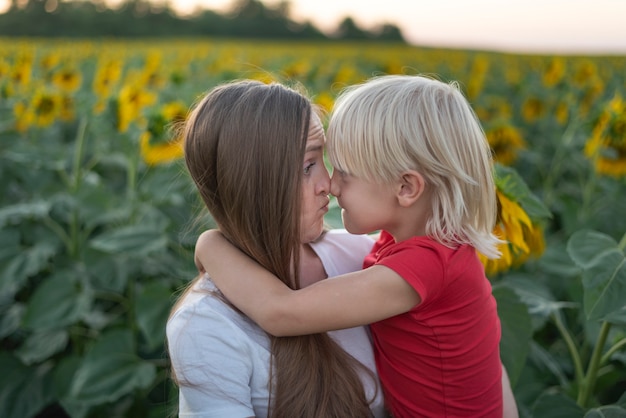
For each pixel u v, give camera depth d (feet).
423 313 4.55
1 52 37.58
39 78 24.72
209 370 4.28
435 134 4.44
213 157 4.38
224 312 4.42
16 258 10.38
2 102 19.71
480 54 64.23
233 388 4.31
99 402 8.21
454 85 4.98
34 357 9.62
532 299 7.25
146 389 9.37
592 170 12.92
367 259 5.07
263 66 39.42
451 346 4.58
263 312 4.33
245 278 4.45
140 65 38.09
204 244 4.72
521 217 5.92
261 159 4.24
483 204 4.74
